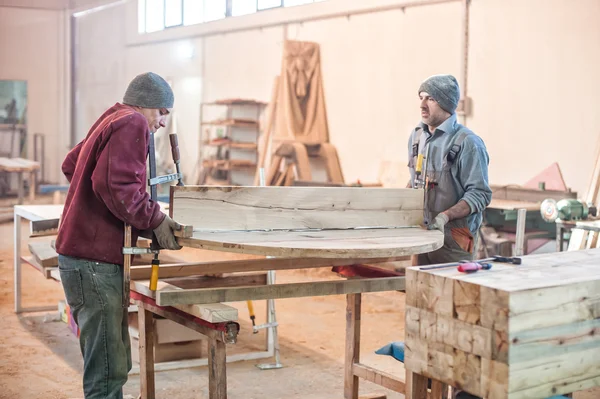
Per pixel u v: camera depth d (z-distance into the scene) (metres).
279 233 2.78
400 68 8.19
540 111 6.68
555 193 6.39
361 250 2.42
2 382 3.90
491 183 7.13
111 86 14.53
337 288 3.02
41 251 4.75
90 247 2.72
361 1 8.66
